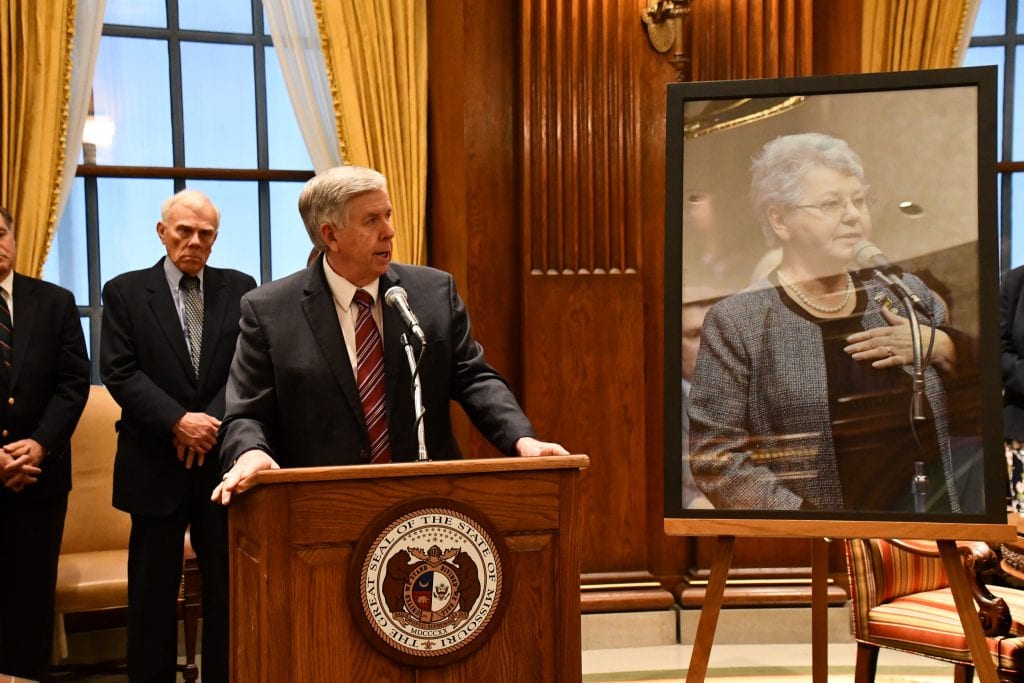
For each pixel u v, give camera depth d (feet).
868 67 16.08
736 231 8.91
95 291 15.83
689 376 8.88
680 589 15.72
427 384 8.20
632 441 15.52
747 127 8.93
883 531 8.44
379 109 15.53
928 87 8.62
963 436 8.38
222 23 16.28
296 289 8.32
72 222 15.72
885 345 8.57
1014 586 11.47
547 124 15.31
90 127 15.71
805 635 15.47
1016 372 11.52
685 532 8.73
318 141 15.61
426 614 6.55
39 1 14.38
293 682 6.35
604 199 15.40
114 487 11.98
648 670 14.12
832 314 8.70
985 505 8.29
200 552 11.90
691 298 8.91
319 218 7.95
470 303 15.42
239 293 12.49
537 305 15.26
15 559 12.07
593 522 15.46
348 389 8.05
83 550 14.44
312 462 8.01
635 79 15.43
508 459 6.72
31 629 12.12
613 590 15.37
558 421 15.33
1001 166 17.48
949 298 8.49
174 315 12.17
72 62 14.85
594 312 15.40
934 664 14.24
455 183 15.48
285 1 15.44
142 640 11.78
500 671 6.75
